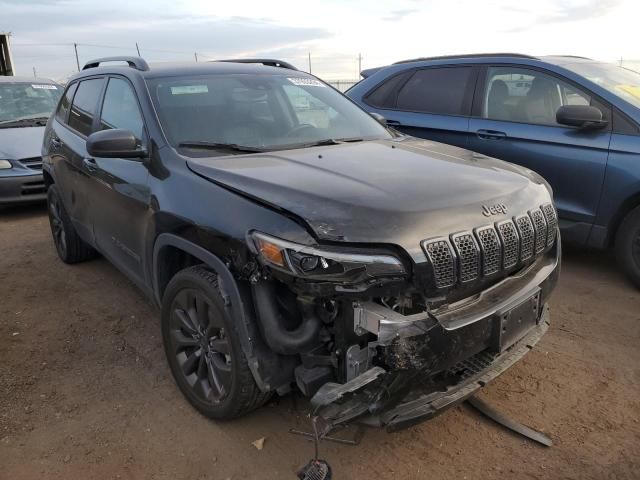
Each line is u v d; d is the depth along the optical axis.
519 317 2.61
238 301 2.48
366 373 2.25
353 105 4.25
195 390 2.98
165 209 2.94
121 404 3.14
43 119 8.57
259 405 2.77
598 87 4.61
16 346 3.82
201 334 2.88
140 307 4.40
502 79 5.21
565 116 4.49
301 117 3.76
